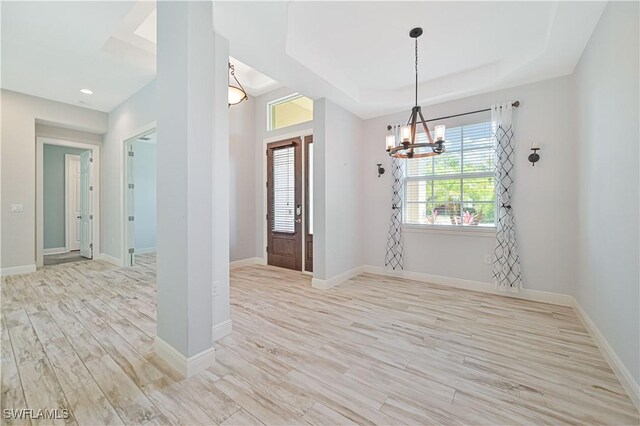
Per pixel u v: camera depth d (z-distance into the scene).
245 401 1.57
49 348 2.11
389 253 4.39
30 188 4.34
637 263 1.63
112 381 1.72
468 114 3.72
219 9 2.01
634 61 1.67
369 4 2.27
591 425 1.42
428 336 2.40
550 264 3.21
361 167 4.66
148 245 6.61
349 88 3.71
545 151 3.22
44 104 4.46
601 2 2.02
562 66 2.92
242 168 5.19
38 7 2.40
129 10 2.46
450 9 2.33
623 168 1.82
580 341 2.32
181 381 1.73
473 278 3.73
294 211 4.88
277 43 2.46
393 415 1.48
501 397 1.63
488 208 3.65
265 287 3.85
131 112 4.38
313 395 1.63
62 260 5.32
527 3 2.25
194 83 1.78
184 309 1.79
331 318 2.78
